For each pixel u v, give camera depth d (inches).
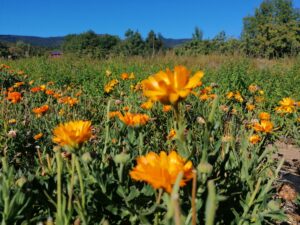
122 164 63.5
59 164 53.7
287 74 388.8
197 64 621.3
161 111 166.6
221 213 70.5
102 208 65.7
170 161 47.0
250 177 74.9
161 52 768.3
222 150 87.6
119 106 193.2
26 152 136.9
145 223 54.0
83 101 238.5
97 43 2541.8
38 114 145.3
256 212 73.9
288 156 177.2
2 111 167.6
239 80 330.6
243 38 1253.1
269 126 100.8
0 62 628.7
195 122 137.5
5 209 56.6
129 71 511.2
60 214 54.3
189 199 57.2
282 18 1456.7
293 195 110.6
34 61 642.8
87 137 55.2
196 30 1589.6
